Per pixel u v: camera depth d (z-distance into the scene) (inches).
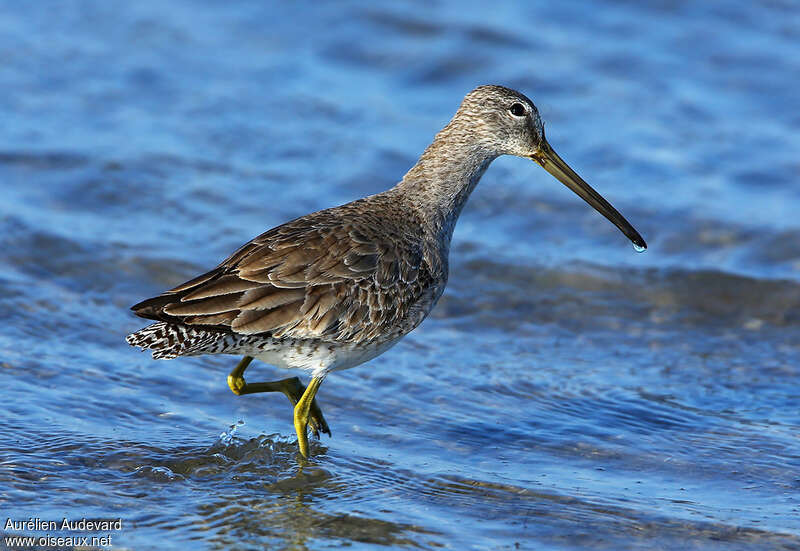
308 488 414.0
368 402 486.9
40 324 530.3
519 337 551.8
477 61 802.8
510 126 474.9
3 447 425.7
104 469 418.3
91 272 577.9
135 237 611.8
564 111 750.5
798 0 855.7
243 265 414.3
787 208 655.8
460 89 783.1
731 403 489.4
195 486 411.2
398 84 788.6
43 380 482.3
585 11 855.1
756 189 675.4
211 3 870.4
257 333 410.3
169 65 795.4
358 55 813.2
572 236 641.6
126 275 578.6
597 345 545.3
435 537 381.4
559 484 420.5
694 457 443.2
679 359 531.8
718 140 721.0
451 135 472.1
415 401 487.8
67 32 832.9
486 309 574.9
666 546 378.0
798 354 535.5
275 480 419.2
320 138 721.0
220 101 756.6
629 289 593.3
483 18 845.2
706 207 655.8
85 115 732.7
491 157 481.4
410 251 443.5
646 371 519.5
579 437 459.5
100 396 474.3
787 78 781.3
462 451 447.5
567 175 491.8
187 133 719.1
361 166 693.3
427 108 762.8
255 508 397.4
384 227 444.1
